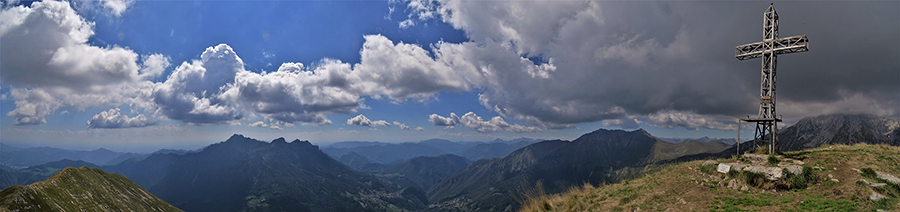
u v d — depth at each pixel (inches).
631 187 1173.1
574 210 1082.7
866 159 1040.8
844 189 853.8
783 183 941.8
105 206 5634.8
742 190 972.6
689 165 1283.2
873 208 738.2
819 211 772.0
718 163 1176.2
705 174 1141.7
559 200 1211.2
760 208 839.7
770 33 1395.2
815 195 866.8
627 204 1008.9
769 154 1251.8
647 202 987.9
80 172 6151.6
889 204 743.1
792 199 866.1
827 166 1018.1
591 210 1038.4
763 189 958.4
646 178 1272.1
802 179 943.0
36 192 4714.6
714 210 866.8
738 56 1476.4
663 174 1254.3
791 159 1151.6
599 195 1165.7
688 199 963.3
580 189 1323.8
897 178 861.2
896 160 1023.6
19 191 4503.0
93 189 5871.1
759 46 1418.6
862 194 804.0
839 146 1343.5
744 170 1036.5
